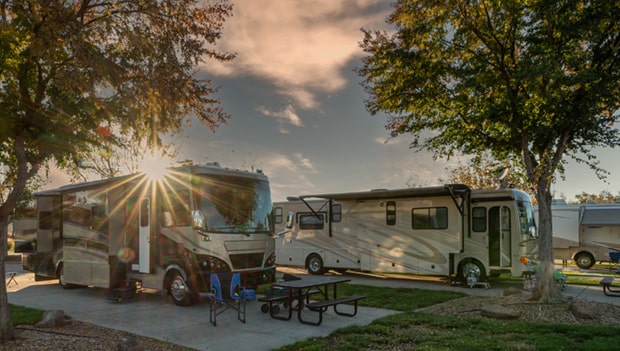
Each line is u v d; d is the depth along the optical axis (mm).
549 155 10172
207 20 7945
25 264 15953
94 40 6961
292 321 8602
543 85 9375
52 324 8016
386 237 15945
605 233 21062
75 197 12789
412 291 12500
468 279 14078
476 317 8688
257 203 10867
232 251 9977
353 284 14352
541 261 9883
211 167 10367
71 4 6840
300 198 17500
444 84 10898
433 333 7332
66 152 7715
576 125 9469
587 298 11445
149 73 7289
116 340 7113
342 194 16266
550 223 9984
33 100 7152
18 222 15977
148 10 7094
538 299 9656
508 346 6266
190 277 10047
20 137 7094
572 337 6898
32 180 16312
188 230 9977
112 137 7805
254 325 8281
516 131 10000
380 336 7176
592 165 10344
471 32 10344
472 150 11727
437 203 14914
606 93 9055
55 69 6898
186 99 7789
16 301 11250
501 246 13969
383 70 11297
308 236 18344
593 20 9055
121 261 11461
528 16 9648
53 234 14031
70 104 7293
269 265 10766
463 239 14477
